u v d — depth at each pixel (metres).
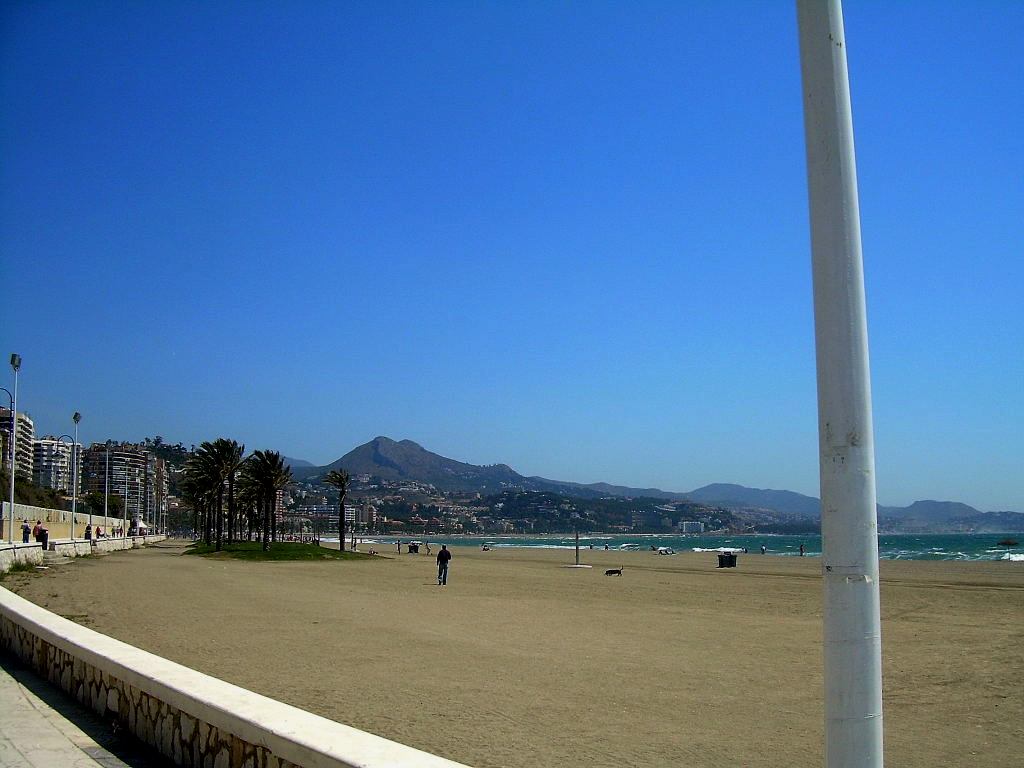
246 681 12.87
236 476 92.00
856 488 3.34
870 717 3.26
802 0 3.58
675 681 13.26
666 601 29.62
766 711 11.06
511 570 54.78
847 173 3.50
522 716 10.60
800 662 15.34
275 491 83.25
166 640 17.58
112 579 36.88
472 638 18.48
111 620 21.28
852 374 3.39
